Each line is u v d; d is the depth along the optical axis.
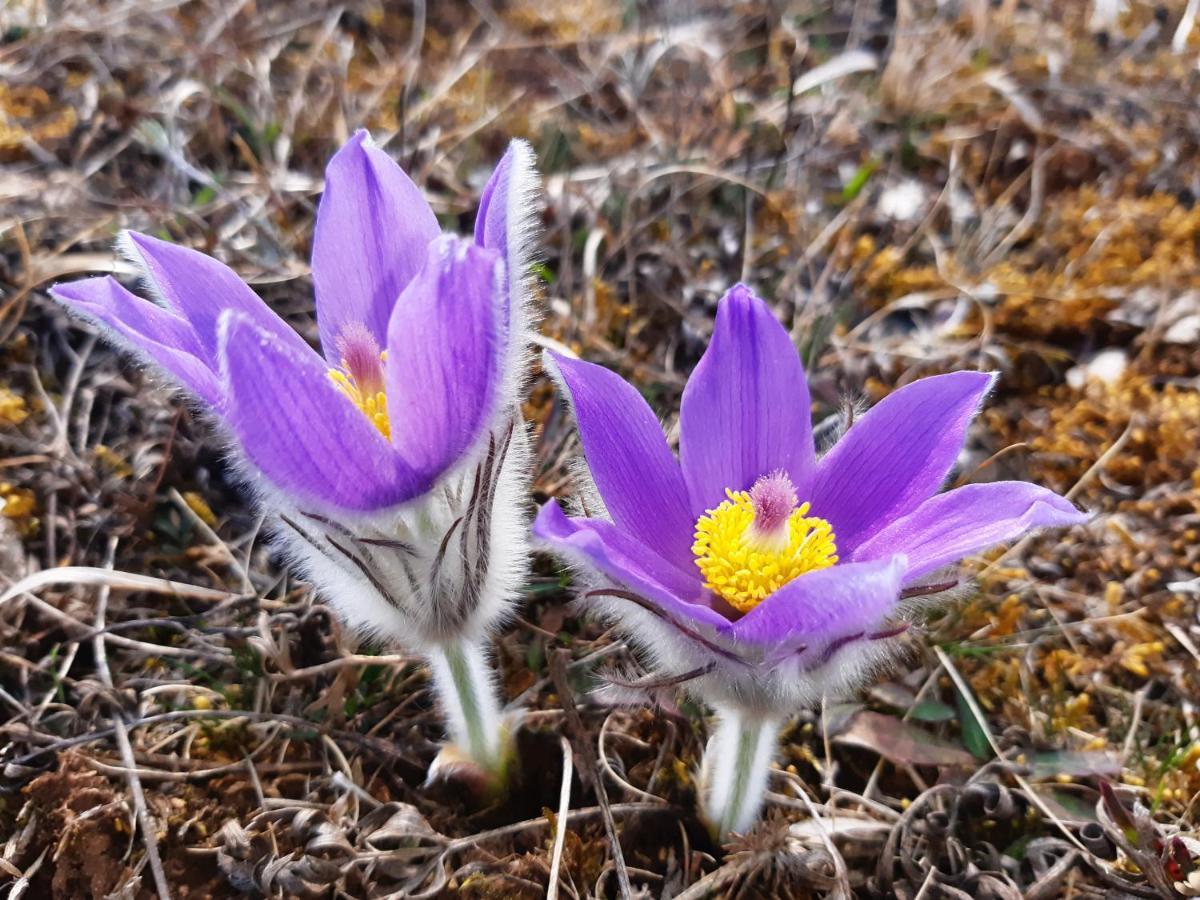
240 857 0.15
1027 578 0.19
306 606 0.18
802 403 0.14
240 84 0.28
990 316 0.23
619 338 0.23
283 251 0.23
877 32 0.32
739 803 0.15
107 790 0.15
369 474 0.11
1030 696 0.18
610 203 0.25
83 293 0.12
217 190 0.25
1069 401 0.22
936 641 0.18
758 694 0.12
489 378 0.11
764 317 0.13
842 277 0.25
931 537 0.12
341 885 0.14
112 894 0.14
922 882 0.15
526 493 0.15
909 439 0.13
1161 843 0.15
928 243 0.26
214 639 0.18
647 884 0.15
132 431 0.21
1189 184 0.26
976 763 0.17
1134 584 0.19
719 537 0.13
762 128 0.28
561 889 0.15
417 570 0.13
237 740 0.17
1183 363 0.22
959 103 0.29
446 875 0.15
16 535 0.19
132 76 0.28
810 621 0.11
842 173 0.28
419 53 0.30
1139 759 0.17
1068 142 0.27
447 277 0.10
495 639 0.18
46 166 0.25
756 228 0.26
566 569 0.18
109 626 0.17
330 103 0.28
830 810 0.16
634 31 0.31
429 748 0.16
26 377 0.21
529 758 0.16
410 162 0.25
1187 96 0.28
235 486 0.20
